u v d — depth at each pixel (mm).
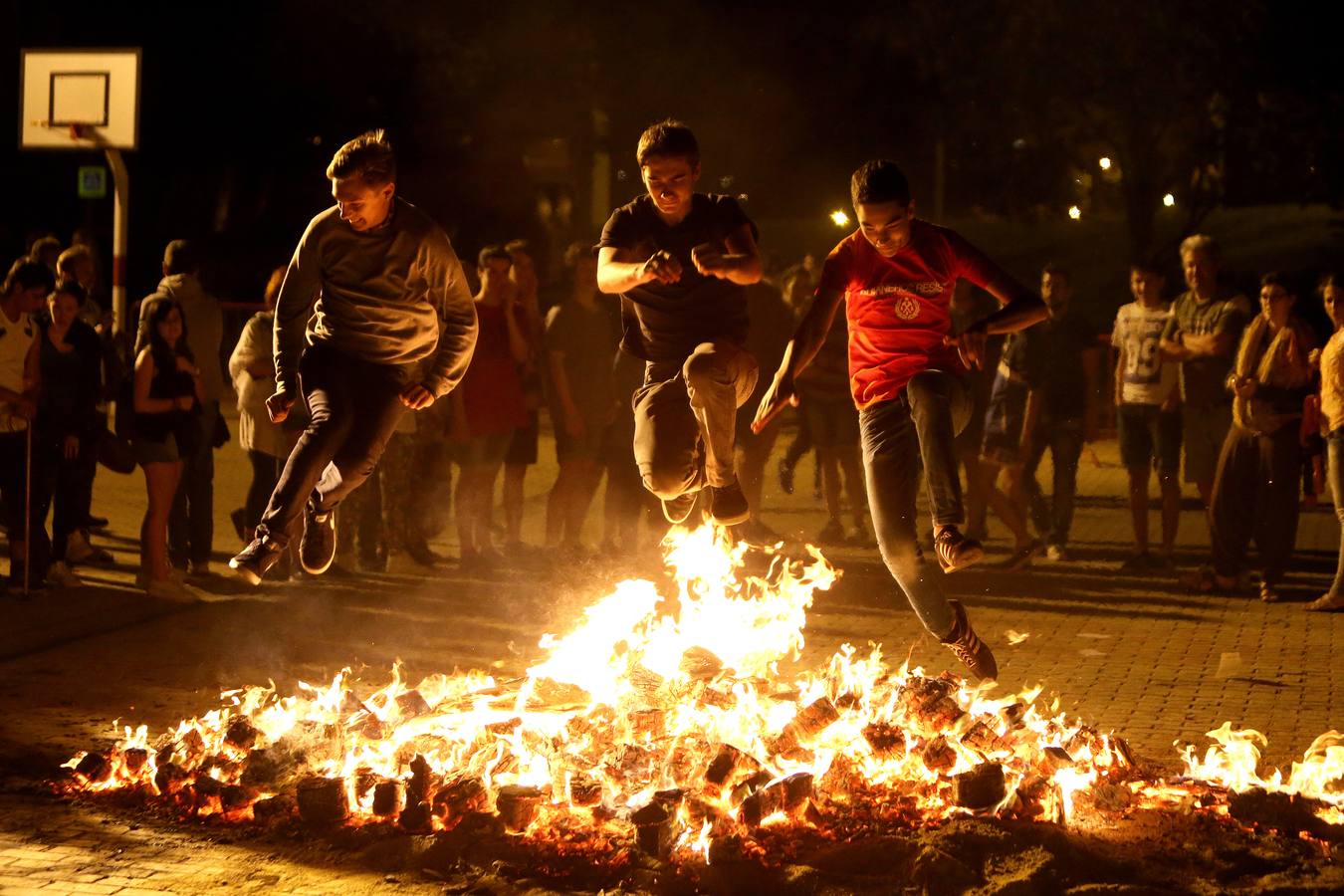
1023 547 11945
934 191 34219
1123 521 14906
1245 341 10766
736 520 6258
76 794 5906
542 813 5422
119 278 13938
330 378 6031
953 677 6766
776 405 6117
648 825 5133
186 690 7758
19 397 9859
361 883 5051
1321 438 10664
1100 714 7434
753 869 4992
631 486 12117
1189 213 33906
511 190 31625
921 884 4910
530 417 12344
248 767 5762
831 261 6156
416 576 11281
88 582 10766
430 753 5957
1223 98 30062
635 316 6363
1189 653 8922
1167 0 28781
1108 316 36250
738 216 6230
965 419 6117
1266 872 5062
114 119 13891
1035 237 45062
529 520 14266
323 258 6039
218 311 11195
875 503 6117
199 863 5215
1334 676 8305
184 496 10984
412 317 6094
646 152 6062
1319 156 30203
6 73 28656
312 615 9797
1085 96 29781
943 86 30453
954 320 12492
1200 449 11766
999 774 5488
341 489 6023
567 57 29141
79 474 10664
